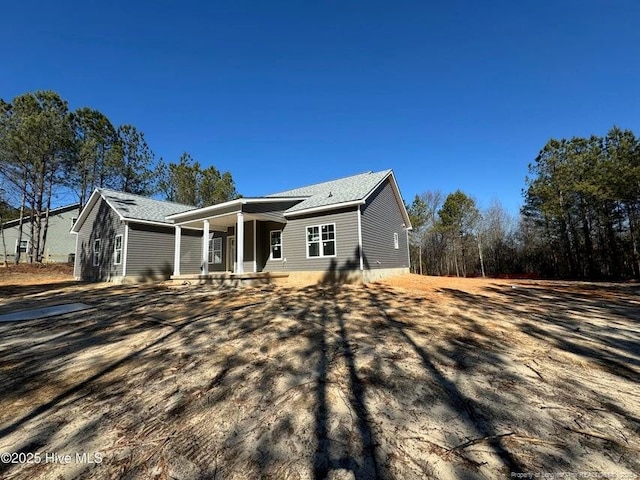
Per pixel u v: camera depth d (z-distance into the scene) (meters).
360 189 13.50
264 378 3.28
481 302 7.72
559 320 5.79
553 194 20.66
